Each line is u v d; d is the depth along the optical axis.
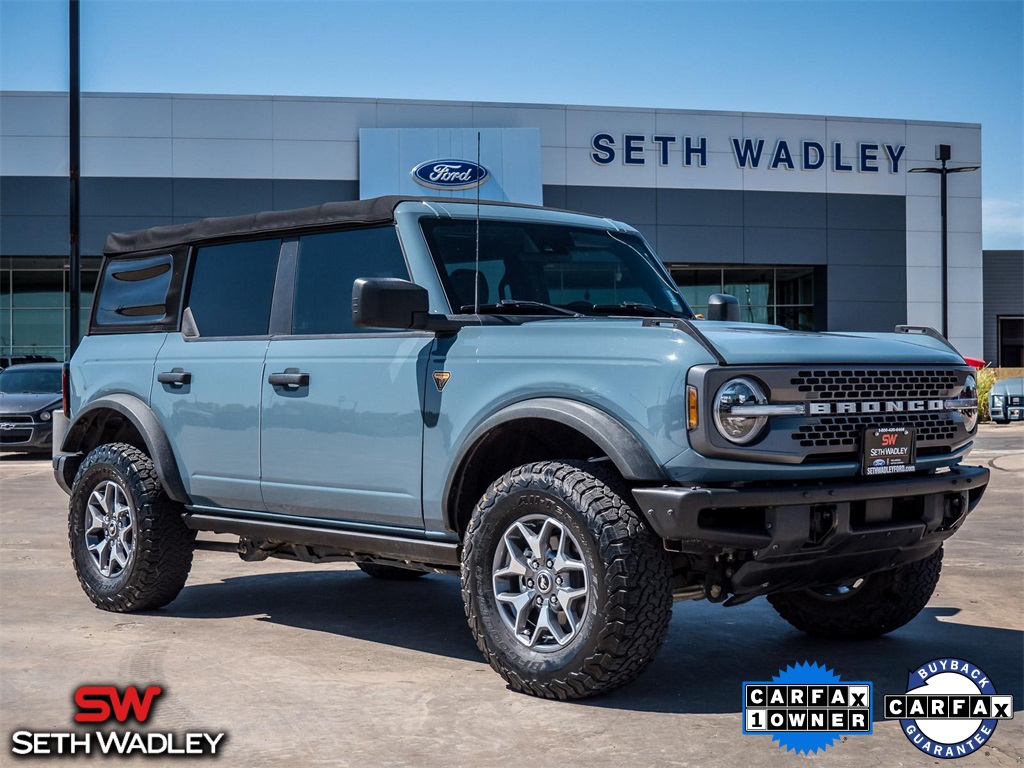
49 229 34.12
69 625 5.95
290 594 6.91
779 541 4.22
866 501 4.46
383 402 5.10
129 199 34.34
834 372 4.41
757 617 6.20
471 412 4.75
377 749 3.88
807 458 4.34
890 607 5.36
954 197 38.94
